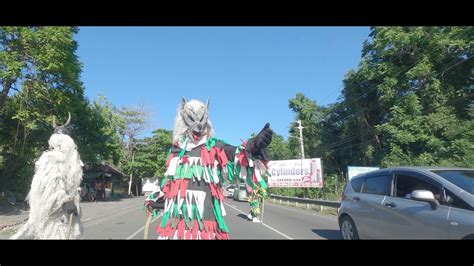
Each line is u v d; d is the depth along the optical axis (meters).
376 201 7.72
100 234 11.10
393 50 28.67
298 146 46.97
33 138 21.61
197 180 2.81
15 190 22.95
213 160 2.84
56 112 19.30
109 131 34.34
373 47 29.83
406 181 7.22
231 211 20.75
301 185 35.06
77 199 4.20
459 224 5.55
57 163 3.98
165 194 2.93
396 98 29.03
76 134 29.75
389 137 29.20
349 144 38.69
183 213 2.76
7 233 10.59
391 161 26.53
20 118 18.09
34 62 17.22
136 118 50.75
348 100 36.75
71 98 19.84
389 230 7.15
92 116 30.88
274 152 57.06
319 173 33.94
